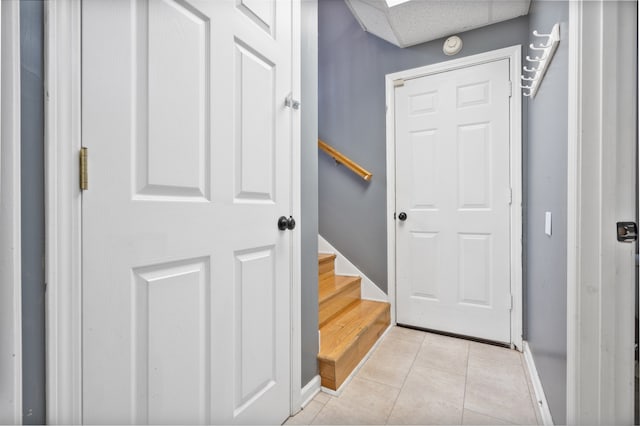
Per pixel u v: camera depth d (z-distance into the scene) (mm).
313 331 1518
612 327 851
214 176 961
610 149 848
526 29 1979
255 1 1137
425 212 2303
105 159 690
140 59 762
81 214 652
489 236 2094
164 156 812
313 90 1538
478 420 1307
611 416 852
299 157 1395
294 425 1278
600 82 852
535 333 1656
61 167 622
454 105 2199
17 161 563
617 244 849
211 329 952
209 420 943
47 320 610
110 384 706
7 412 557
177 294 855
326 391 1517
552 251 1262
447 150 2225
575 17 893
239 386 1061
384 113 2459
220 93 980
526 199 1971
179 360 859
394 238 2416
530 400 1442
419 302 2320
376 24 2188
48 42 603
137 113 756
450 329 2207
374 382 1602
